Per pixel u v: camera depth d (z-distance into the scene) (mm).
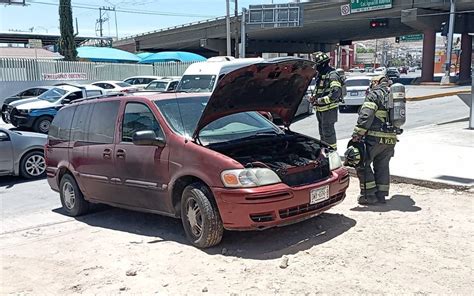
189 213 5312
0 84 26281
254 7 37281
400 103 6195
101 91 18734
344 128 15617
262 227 4930
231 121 6133
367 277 4277
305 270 4492
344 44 66500
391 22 45250
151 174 5664
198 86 14227
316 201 5223
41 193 8875
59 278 4699
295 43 66500
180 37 58469
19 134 10164
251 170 4898
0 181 10148
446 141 10977
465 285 4066
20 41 52062
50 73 28359
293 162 5320
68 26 37062
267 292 4082
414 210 6188
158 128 5695
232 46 56344
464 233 5277
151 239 5727
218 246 5258
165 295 4156
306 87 6160
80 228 6445
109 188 6293
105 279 4586
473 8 38812
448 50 37469
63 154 7090
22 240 6039
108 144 6262
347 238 5273
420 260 4605
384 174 6520
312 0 45375
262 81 5465
